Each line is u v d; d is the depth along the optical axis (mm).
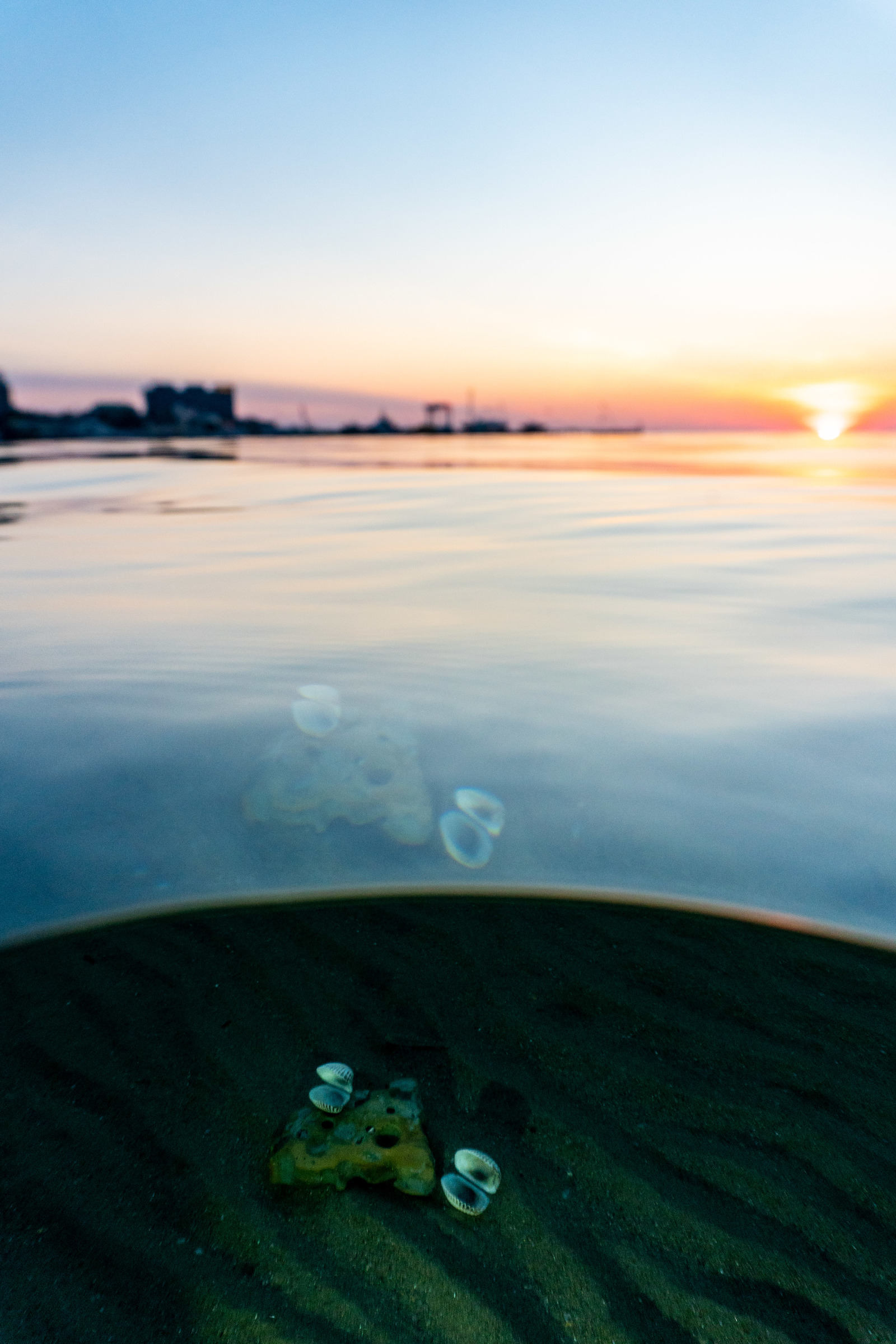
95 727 961
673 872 666
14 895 629
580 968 551
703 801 781
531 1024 499
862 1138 423
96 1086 445
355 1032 490
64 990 521
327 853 689
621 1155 411
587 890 642
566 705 1029
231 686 1096
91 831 724
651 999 521
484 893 635
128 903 620
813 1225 379
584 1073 462
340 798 783
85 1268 350
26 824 733
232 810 756
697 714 1002
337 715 998
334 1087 444
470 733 938
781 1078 461
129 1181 390
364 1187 389
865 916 611
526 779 821
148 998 516
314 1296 342
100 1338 324
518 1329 333
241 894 629
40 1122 422
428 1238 366
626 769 850
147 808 767
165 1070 457
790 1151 416
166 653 1237
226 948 566
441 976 540
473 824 728
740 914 611
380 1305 339
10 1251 356
